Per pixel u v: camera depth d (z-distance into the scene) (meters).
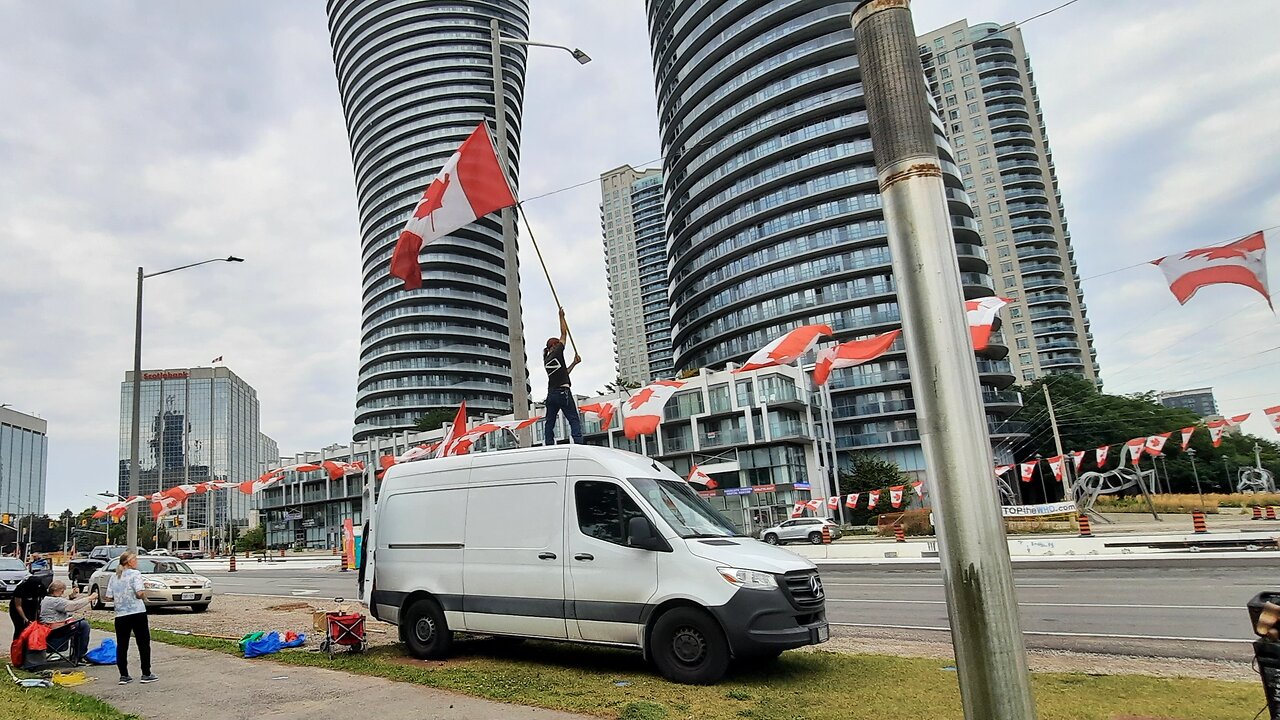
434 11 143.75
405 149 135.50
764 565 7.55
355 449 87.31
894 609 13.73
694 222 88.75
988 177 120.12
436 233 11.37
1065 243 125.94
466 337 128.12
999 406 71.25
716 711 6.41
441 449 19.23
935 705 6.36
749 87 83.62
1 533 75.81
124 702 7.55
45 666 9.63
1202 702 6.24
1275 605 4.64
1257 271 10.71
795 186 79.56
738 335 82.12
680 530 7.98
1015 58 125.62
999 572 3.51
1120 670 7.87
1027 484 77.62
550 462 9.01
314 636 11.84
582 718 6.33
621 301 190.25
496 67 12.75
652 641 7.79
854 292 74.31
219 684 8.21
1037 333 114.19
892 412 69.56
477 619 9.02
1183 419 79.94
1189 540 23.12
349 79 150.75
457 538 9.44
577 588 8.33
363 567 10.52
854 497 42.62
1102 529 34.97
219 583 29.91
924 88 4.03
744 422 57.03
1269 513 38.88
